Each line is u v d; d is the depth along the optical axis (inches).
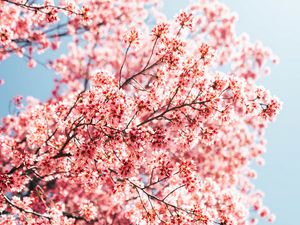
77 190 533.3
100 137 231.9
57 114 267.0
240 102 253.9
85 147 231.6
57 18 260.2
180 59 259.1
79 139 244.2
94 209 277.4
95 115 226.5
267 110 257.1
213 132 254.4
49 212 257.3
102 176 247.6
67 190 530.9
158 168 247.4
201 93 253.0
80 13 259.4
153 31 261.6
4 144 251.1
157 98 254.7
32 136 262.4
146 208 255.4
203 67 256.8
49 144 254.4
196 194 289.3
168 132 253.9
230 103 252.8
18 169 249.3
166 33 261.0
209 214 240.1
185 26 260.5
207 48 257.9
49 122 274.4
